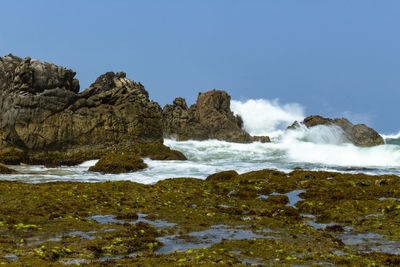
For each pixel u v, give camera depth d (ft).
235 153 189.16
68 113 155.02
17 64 162.40
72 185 74.90
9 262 31.63
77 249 37.63
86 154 154.51
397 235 47.03
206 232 47.57
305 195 73.31
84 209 56.80
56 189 69.56
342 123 266.36
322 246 42.14
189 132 278.87
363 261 36.29
